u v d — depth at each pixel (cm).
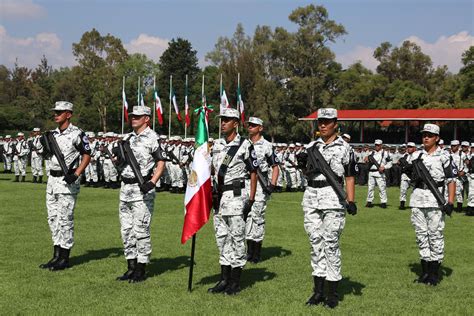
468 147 1991
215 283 783
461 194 1814
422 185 824
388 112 4319
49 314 628
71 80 8419
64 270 847
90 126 7462
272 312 649
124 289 742
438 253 809
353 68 7212
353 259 969
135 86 7656
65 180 841
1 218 1373
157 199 1964
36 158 2544
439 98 6297
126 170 793
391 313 654
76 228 1246
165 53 8369
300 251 1034
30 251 979
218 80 7550
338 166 676
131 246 800
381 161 1883
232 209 734
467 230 1353
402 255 1007
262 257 980
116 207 1645
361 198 2209
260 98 6825
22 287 741
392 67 8350
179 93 8000
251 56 7456
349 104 6750
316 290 694
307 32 6644
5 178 2802
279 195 2259
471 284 810
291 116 6819
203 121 761
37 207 1598
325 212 677
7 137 3161
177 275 827
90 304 669
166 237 1146
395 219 1534
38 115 8094
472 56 5772
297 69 6912
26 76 10606
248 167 744
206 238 1138
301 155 704
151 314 634
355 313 650
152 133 802
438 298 726
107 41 7956
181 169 2278
